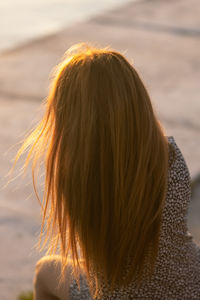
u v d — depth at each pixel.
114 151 1.45
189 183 1.61
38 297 1.81
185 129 6.10
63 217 1.52
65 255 1.57
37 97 6.91
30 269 3.86
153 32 9.27
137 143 1.47
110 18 9.93
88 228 1.50
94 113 1.45
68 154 1.46
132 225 1.50
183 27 9.55
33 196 4.77
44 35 9.02
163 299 1.62
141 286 1.60
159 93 7.07
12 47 8.75
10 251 4.05
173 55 8.37
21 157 5.38
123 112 1.46
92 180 1.47
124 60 1.52
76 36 9.00
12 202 4.69
